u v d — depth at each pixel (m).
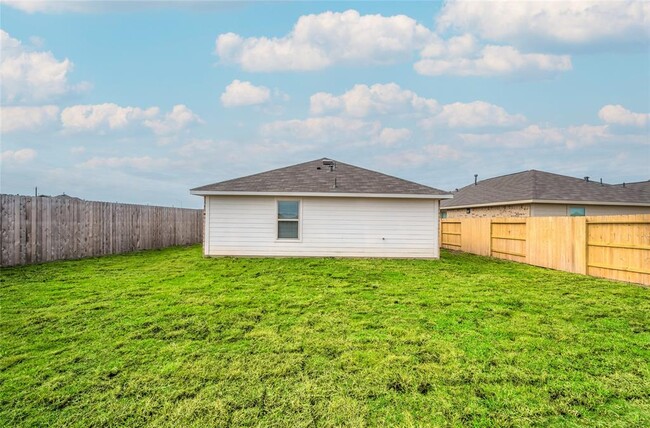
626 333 4.58
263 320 5.02
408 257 12.34
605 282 8.02
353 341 4.23
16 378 3.31
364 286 7.38
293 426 2.66
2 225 8.95
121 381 3.28
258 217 12.25
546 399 3.00
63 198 10.79
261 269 9.52
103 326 4.72
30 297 6.19
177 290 6.86
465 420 2.72
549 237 10.38
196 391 3.12
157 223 15.76
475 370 3.50
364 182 12.95
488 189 21.70
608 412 2.83
